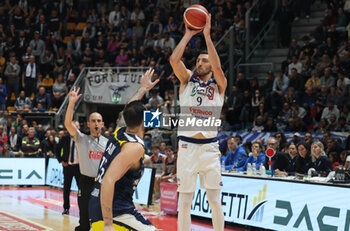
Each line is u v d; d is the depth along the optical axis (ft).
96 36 67.72
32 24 69.97
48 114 55.01
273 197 24.84
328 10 53.83
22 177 48.88
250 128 45.55
